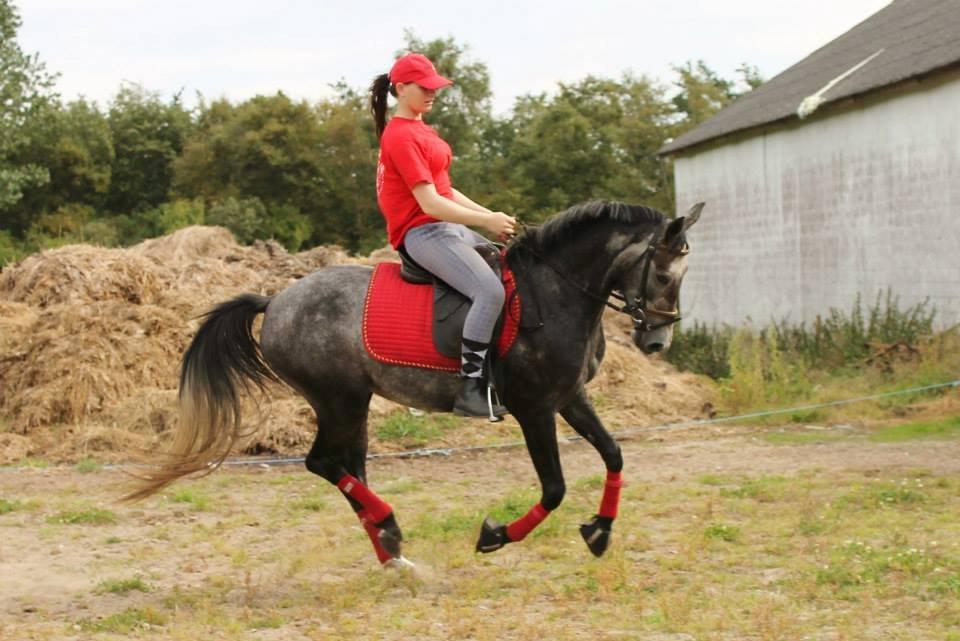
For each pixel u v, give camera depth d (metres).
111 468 10.23
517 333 6.20
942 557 6.42
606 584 6.04
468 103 46.09
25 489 9.39
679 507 8.16
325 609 5.91
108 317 12.48
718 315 21.25
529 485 9.36
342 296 6.53
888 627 5.24
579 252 6.25
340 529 7.82
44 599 6.21
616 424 12.51
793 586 5.97
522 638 5.18
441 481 9.69
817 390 13.66
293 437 10.98
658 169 40.00
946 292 14.42
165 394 11.66
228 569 6.86
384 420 11.64
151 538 7.69
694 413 13.17
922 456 9.95
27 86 43.31
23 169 44.16
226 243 17.31
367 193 50.00
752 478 9.25
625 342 15.69
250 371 6.70
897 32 18.41
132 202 58.09
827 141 17.16
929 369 13.36
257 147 50.31
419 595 6.16
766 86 22.09
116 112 59.53
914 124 14.95
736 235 20.36
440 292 6.32
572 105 45.12
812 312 17.84
